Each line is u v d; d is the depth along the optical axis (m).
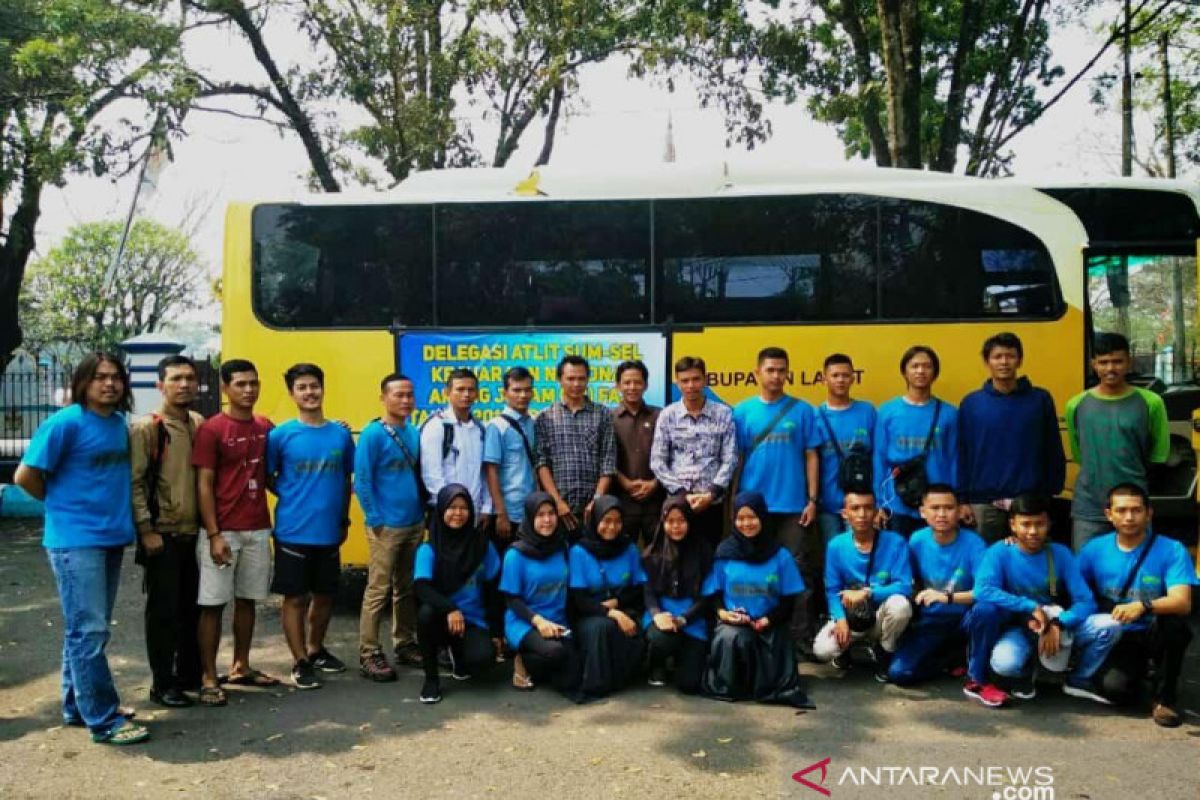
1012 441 5.84
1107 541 5.22
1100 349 5.62
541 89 15.23
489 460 6.00
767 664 5.30
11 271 14.95
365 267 7.38
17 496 12.37
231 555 5.30
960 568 5.47
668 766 4.39
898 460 6.02
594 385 7.23
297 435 5.59
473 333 7.27
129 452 4.82
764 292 7.18
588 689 5.34
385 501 5.76
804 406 6.14
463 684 5.66
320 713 5.14
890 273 7.12
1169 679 4.88
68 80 13.68
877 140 13.92
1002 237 7.11
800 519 6.04
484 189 7.55
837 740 4.71
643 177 7.32
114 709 4.73
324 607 5.83
